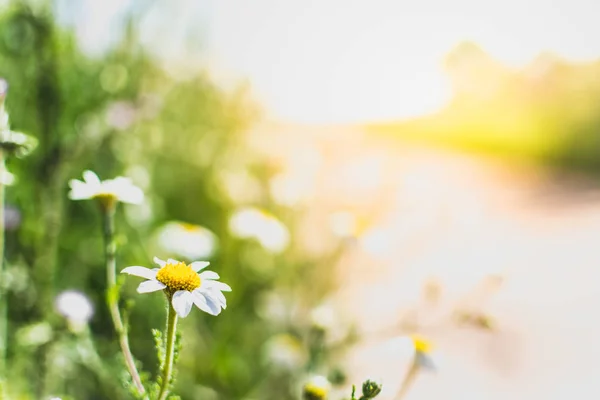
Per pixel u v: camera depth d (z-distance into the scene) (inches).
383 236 20.2
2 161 10.7
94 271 16.2
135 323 15.2
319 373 15.6
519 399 20.4
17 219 14.2
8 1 14.8
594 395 21.0
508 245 33.3
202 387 15.8
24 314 14.1
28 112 15.0
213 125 24.0
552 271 31.0
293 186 21.9
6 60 15.0
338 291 19.8
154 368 15.2
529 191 49.6
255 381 17.4
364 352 18.0
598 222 41.6
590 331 25.2
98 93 17.7
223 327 17.4
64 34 16.1
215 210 21.2
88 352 12.5
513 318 25.6
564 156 64.0
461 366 21.9
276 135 26.2
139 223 17.3
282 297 19.5
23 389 12.6
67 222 16.3
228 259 18.6
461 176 49.8
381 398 14.9
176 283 8.7
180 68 22.8
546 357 23.2
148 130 20.0
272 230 18.6
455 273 20.9
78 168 17.0
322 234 21.0
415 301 18.9
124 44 17.8
